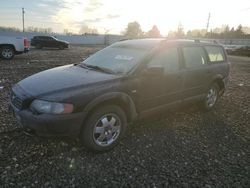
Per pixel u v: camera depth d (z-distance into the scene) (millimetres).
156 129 4352
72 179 2844
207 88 5168
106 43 51781
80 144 3637
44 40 27219
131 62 3867
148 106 3982
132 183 2826
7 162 3098
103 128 3402
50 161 3180
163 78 4055
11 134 3832
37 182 2758
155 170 3094
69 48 30109
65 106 2980
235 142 3984
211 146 3811
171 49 4324
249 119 5102
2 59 14000
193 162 3314
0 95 5973
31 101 3098
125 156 3400
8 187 2648
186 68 4535
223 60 5684
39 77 3691
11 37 13984
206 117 5102
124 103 3582
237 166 3256
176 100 4484
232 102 6320
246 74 11758
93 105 3168
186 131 4336
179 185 2820
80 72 3852
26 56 16734
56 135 3016
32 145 3539
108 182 2824
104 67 4051
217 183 2879
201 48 5043
